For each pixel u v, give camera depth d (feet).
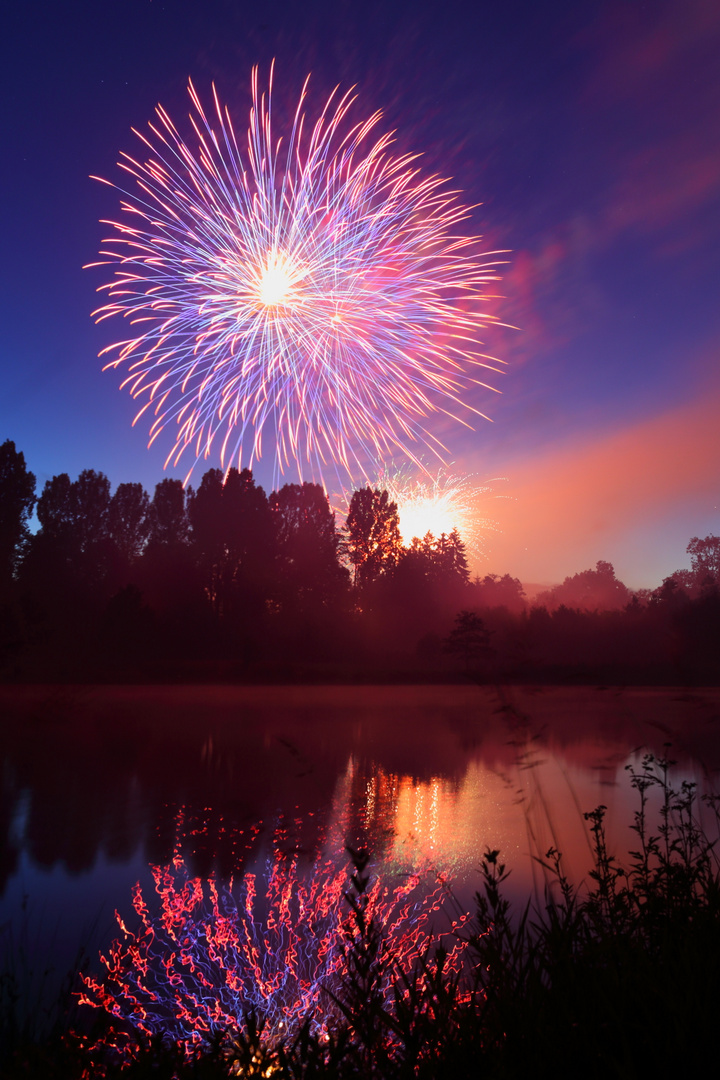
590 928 8.16
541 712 82.33
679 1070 5.66
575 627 171.01
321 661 174.60
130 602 150.82
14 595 161.68
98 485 195.93
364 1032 6.16
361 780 43.39
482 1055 6.14
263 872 23.90
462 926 15.74
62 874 24.30
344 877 22.77
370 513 215.10
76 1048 6.76
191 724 76.28
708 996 6.09
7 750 54.85
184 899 21.15
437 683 151.64
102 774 45.78
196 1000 13.50
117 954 16.40
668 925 7.98
